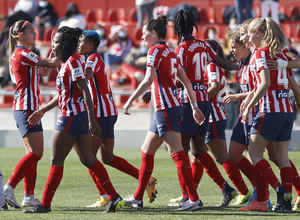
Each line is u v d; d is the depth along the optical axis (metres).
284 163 19.80
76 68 18.81
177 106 19.55
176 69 19.75
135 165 36.16
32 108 20.81
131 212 19.88
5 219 18.03
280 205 19.78
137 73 55.84
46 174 32.31
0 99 60.12
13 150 48.34
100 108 21.97
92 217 18.50
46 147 50.22
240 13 59.53
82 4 79.88
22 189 26.27
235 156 21.88
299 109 20.81
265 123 19.23
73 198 23.67
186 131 21.08
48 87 59.97
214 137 22.31
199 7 74.44
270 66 18.78
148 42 19.94
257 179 19.97
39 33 71.88
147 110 51.94
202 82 21.33
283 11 72.19
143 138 49.72
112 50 64.06
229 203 22.62
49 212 19.59
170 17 70.06
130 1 78.25
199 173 22.89
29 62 20.58
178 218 18.36
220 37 67.81
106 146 22.55
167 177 30.78
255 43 19.48
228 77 23.39
